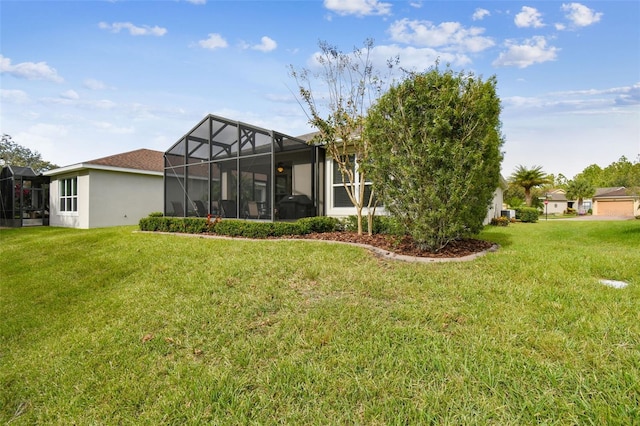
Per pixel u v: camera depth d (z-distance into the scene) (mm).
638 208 27656
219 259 5664
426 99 5332
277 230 8141
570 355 2248
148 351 2895
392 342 2617
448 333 2691
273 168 8977
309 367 2389
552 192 49344
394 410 1922
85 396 2422
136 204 16172
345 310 3258
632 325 2617
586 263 4680
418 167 5262
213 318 3352
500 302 3232
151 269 5445
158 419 2068
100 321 3678
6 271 6465
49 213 18234
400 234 5949
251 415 2002
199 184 11039
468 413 1837
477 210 6137
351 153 9492
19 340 3607
